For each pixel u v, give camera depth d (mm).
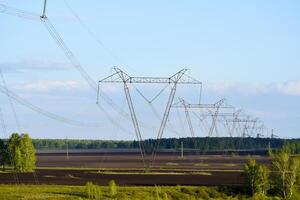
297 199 131125
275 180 138625
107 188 130875
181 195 126562
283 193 136250
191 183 149625
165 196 122375
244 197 130250
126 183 150500
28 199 112688
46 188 132625
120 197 120438
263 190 135250
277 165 138500
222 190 135250
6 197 115250
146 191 127875
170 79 149875
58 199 113750
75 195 121688
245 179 137000
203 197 128250
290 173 137000
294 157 141250
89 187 120938
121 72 146750
